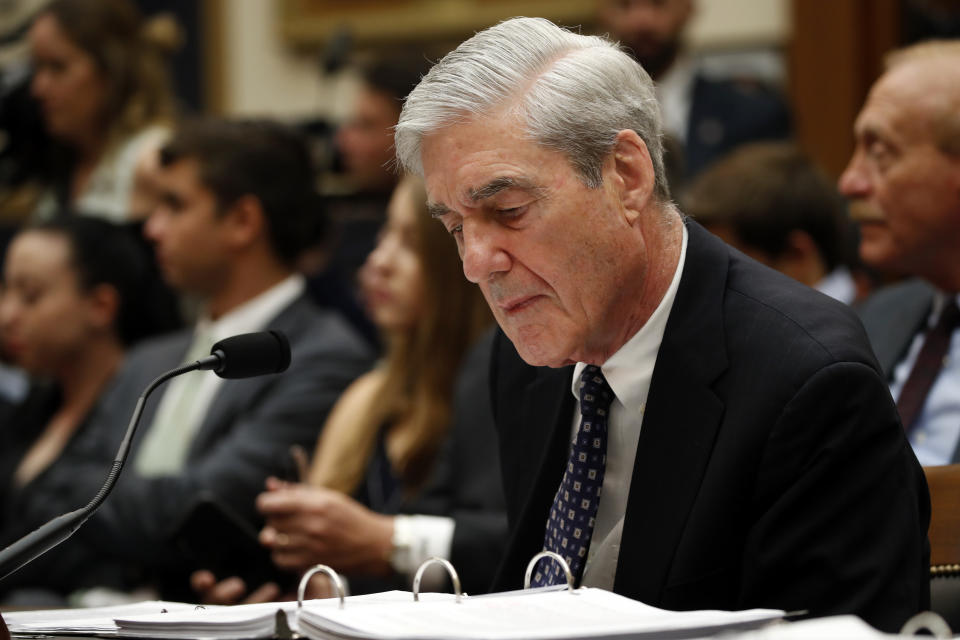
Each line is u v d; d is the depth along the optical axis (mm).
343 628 1869
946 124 3613
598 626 1860
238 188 5105
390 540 3869
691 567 2393
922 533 2486
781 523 2330
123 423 5113
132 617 2215
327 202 5629
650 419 2506
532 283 2434
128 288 5859
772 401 2377
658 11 6441
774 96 6738
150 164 5984
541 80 2402
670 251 2594
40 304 5727
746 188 4445
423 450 4480
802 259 4469
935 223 3645
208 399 4980
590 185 2414
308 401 4699
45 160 7008
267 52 8906
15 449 5762
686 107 6605
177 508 4527
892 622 2232
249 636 2012
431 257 4559
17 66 7098
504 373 2990
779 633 1665
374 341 6117
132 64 6762
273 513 3863
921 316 3771
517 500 2875
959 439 3363
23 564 2277
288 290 5168
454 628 1881
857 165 3787
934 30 6887
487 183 2371
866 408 2344
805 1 7094
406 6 8469
